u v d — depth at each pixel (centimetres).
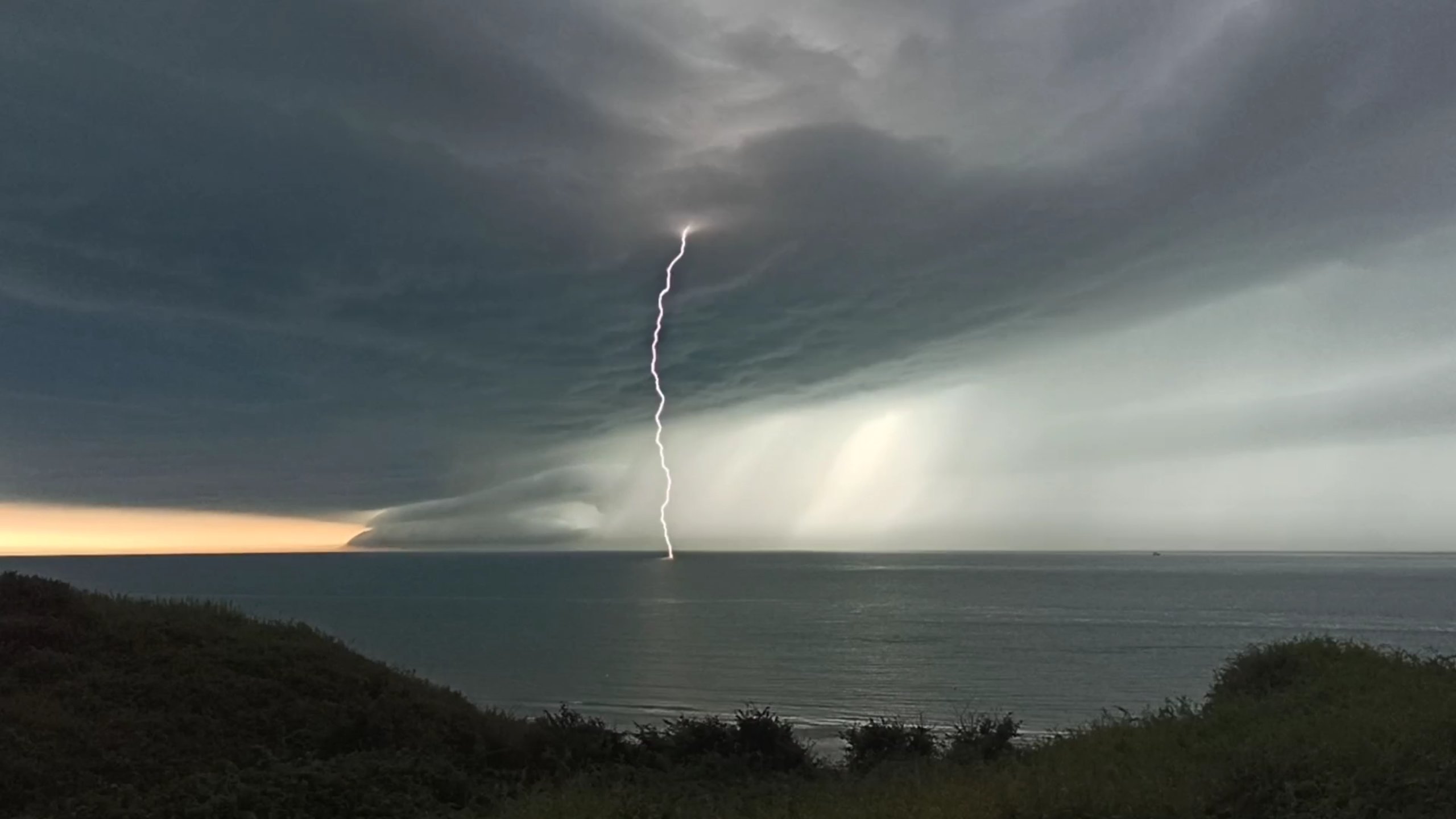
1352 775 880
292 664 1791
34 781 1203
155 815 1059
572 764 1507
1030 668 5769
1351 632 8325
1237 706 1424
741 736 1730
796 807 1039
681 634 8569
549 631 8719
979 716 3159
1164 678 5169
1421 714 1120
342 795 1144
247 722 1514
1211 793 875
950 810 865
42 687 1523
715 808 1108
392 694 1755
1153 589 16862
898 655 6669
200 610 2091
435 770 1297
